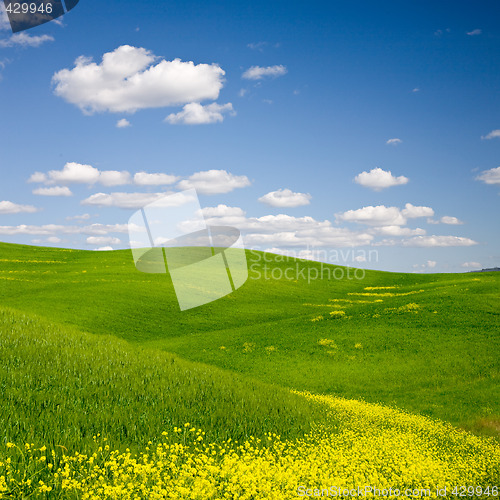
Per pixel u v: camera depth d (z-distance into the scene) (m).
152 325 53.34
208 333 49.75
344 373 34.00
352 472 10.27
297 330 46.66
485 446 15.94
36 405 12.70
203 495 7.67
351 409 20.44
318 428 15.41
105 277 74.75
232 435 12.95
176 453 9.76
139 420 12.74
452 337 39.81
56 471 8.39
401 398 28.03
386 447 13.32
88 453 9.62
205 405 15.81
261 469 9.30
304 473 9.54
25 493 7.41
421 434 17.31
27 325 24.62
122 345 25.02
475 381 30.69
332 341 41.06
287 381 32.72
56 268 84.88
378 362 36.00
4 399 12.77
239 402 16.94
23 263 88.00
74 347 21.66
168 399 15.59
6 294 58.88
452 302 49.97
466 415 23.16
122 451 10.21
